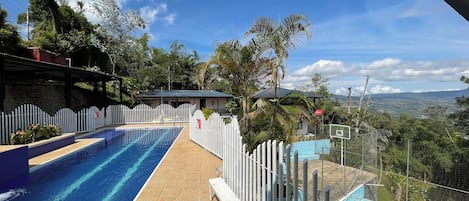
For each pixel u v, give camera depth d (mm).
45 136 10953
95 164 9398
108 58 35000
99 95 25812
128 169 8727
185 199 5250
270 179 3303
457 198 6895
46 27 29047
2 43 17609
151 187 5969
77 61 30734
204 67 8078
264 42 7398
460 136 13945
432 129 15164
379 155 9070
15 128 11156
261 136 6402
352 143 9328
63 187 6898
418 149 8773
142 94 30547
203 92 34375
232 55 7645
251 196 3729
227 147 5078
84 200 6027
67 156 10219
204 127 10789
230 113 30281
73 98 21594
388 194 7898
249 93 7848
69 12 31062
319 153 10430
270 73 7703
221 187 4789
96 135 16766
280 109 6922
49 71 16500
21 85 16859
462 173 7797
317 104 21812
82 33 29859
